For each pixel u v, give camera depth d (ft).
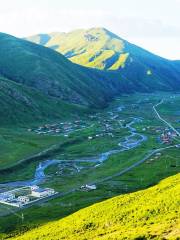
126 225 301.43
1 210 510.99
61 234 333.62
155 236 241.96
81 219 361.30
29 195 570.87
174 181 414.00
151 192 387.75
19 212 500.33
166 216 294.25
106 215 347.36
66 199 549.54
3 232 431.02
